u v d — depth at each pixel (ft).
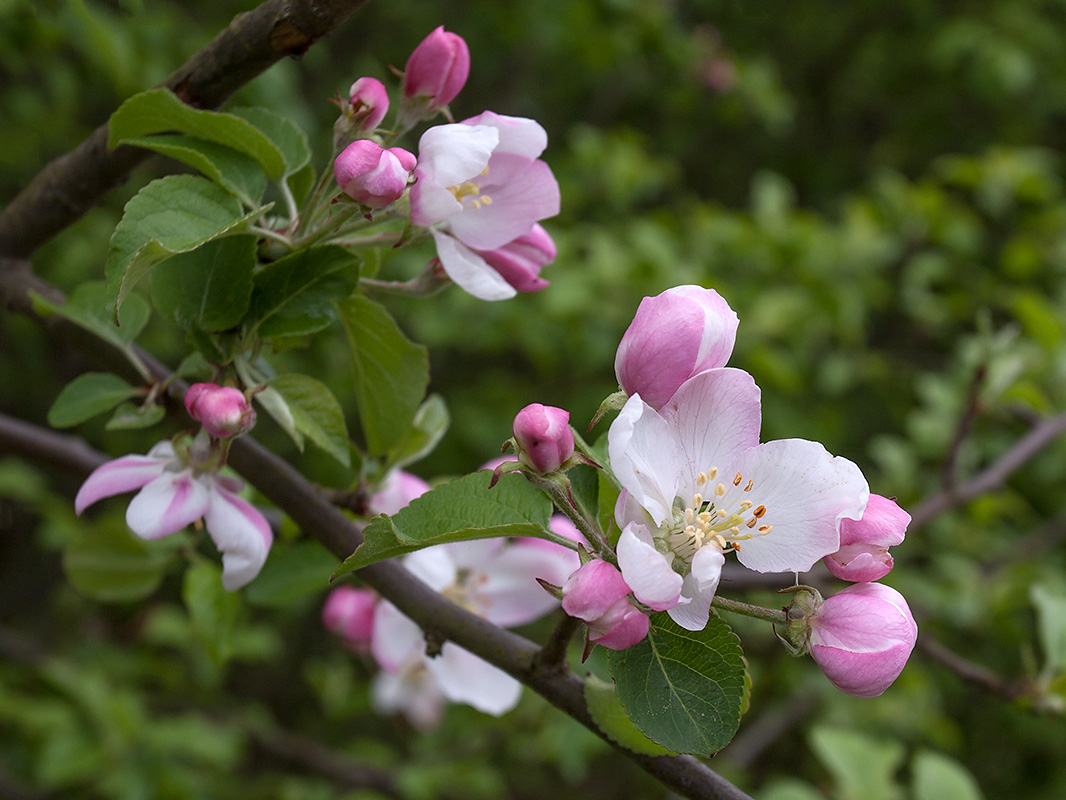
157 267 1.59
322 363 4.26
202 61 1.61
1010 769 5.49
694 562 1.43
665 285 4.04
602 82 6.94
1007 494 3.84
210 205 1.56
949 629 3.68
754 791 4.80
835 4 7.50
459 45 1.63
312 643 5.77
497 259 1.63
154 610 4.54
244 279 1.58
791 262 4.31
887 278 5.41
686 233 4.56
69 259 4.05
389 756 4.27
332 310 1.59
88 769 3.51
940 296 5.04
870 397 5.93
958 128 7.37
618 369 1.48
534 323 4.34
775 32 7.71
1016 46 6.19
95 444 4.81
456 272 1.59
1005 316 5.56
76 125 4.21
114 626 4.79
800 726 4.75
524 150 1.61
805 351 4.38
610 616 1.41
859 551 1.46
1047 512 4.79
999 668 4.38
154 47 2.99
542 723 3.51
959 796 2.25
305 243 1.60
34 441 1.85
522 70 6.35
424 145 1.56
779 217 4.47
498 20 5.60
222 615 1.87
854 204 4.74
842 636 1.45
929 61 6.81
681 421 1.48
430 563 1.73
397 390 1.69
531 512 1.46
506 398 4.93
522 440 1.44
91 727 3.73
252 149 1.59
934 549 3.99
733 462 1.48
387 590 1.57
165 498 1.56
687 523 1.46
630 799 5.36
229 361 1.59
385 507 1.76
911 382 4.93
